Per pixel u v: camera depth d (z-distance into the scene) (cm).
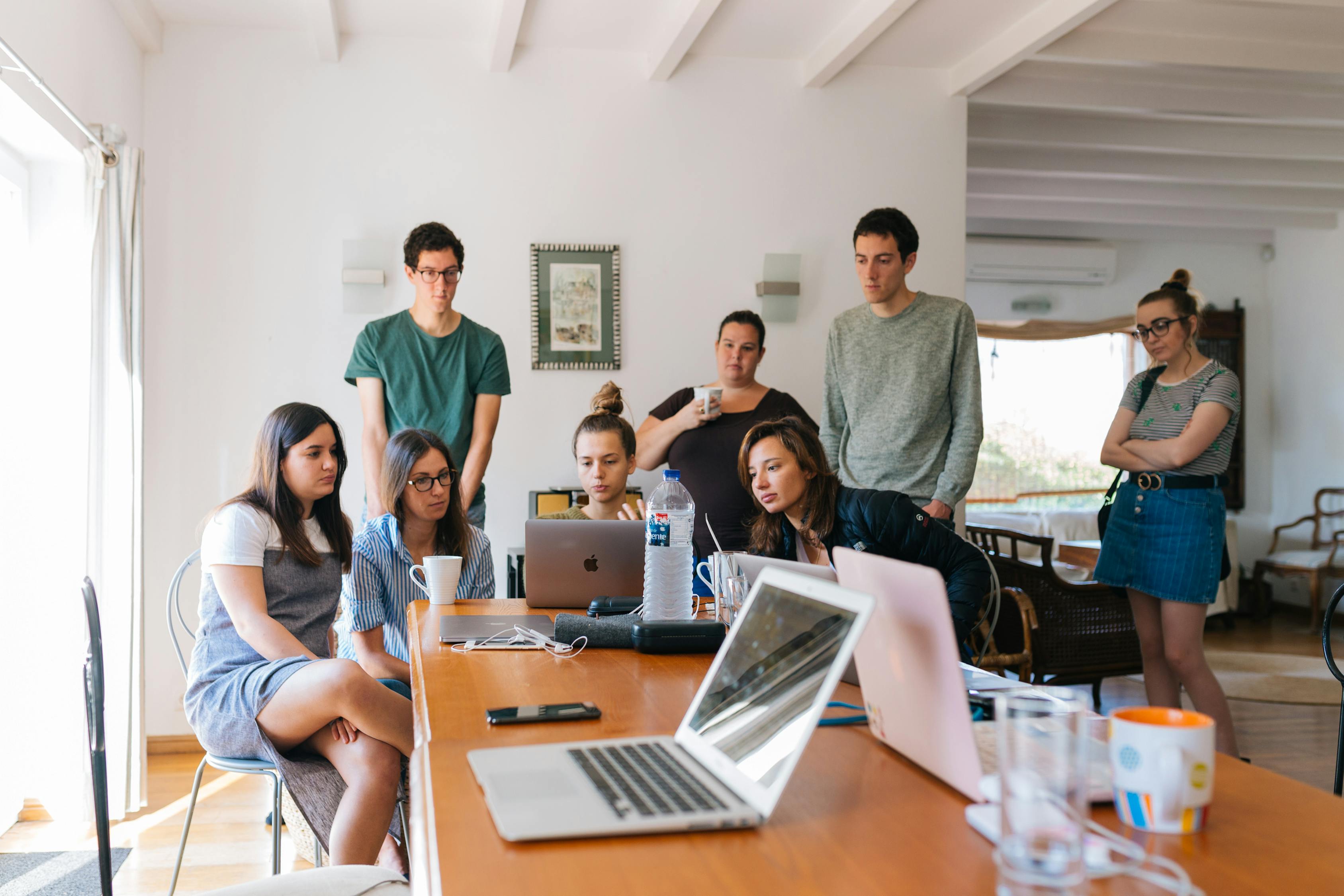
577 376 421
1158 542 295
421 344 351
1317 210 700
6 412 300
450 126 412
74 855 276
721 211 433
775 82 438
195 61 393
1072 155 593
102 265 303
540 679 143
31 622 301
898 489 322
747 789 86
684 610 193
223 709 203
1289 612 758
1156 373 308
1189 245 798
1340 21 413
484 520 367
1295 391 771
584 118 423
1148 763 81
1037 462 791
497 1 375
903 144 448
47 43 283
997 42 416
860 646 107
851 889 71
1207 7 402
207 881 258
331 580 231
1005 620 376
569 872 74
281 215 398
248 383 395
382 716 195
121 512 309
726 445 364
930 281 450
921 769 99
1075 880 67
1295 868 74
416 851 88
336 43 389
